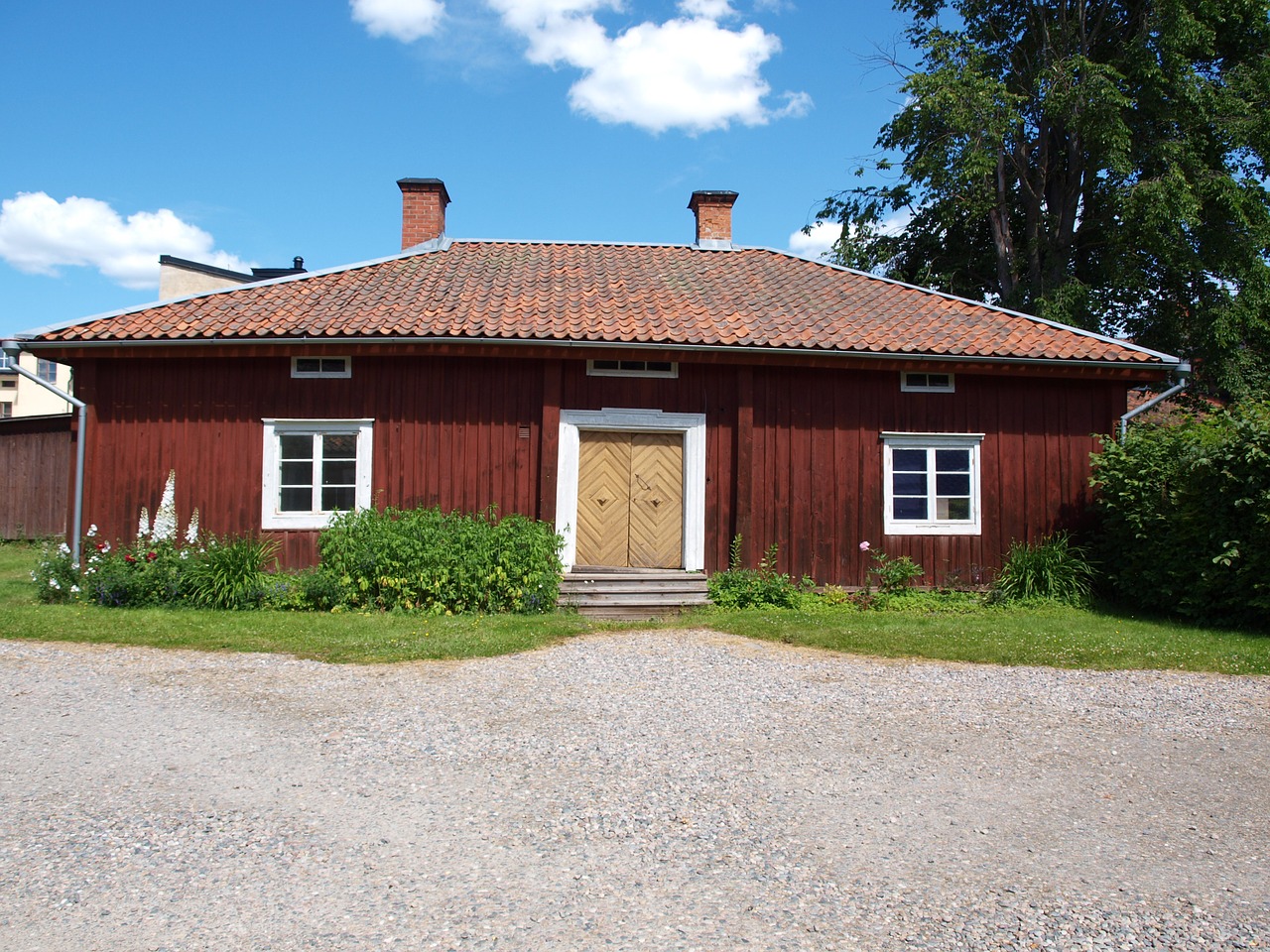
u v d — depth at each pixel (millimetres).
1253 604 9891
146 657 8008
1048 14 22953
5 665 7656
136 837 4230
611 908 3600
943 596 12148
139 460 11672
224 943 3307
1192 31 19641
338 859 4020
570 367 12008
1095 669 8133
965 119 20609
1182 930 3508
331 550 10773
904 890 3803
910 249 25516
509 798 4758
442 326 11383
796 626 9930
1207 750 5797
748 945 3342
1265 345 21531
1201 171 20109
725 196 16984
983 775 5230
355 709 6426
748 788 4953
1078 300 20625
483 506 11820
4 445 18672
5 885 3738
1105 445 12023
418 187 16031
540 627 9555
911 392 12469
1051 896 3764
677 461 12281
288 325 11367
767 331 11969
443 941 3334
